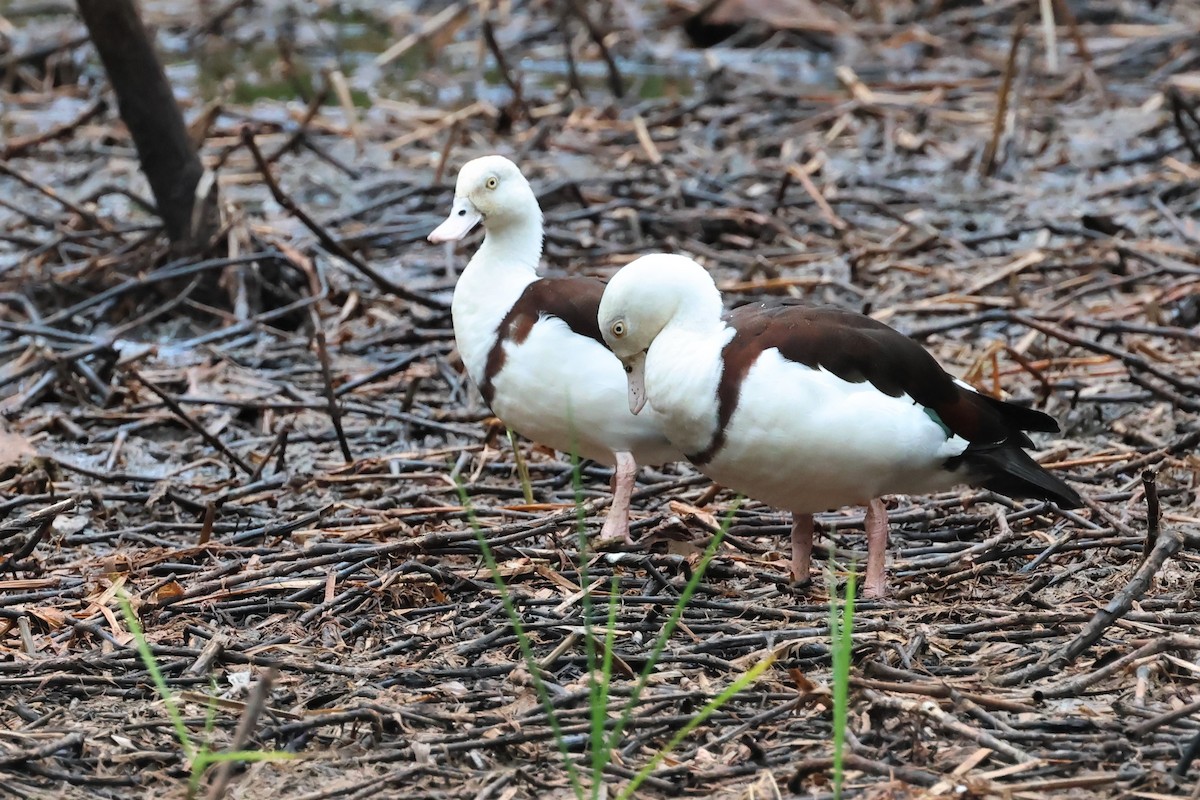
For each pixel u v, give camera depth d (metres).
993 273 16.70
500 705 7.71
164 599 9.12
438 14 31.80
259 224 18.59
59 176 22.02
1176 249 17.09
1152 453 11.38
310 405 13.59
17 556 9.85
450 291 16.72
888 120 23.19
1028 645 8.30
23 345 15.12
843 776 6.87
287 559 9.84
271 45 31.55
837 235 18.50
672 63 29.78
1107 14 30.47
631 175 21.22
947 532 10.30
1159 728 7.13
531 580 9.46
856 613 8.78
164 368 15.15
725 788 6.87
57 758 7.17
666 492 11.11
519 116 24.28
